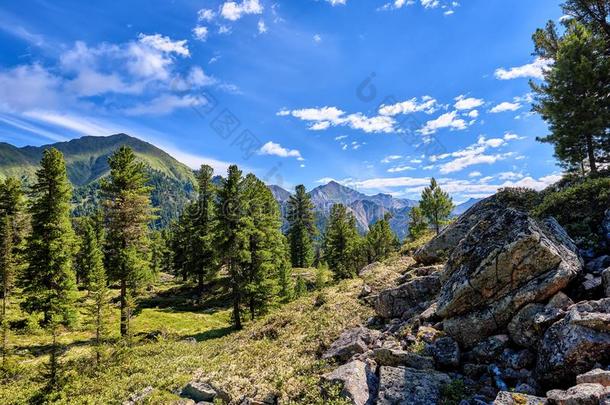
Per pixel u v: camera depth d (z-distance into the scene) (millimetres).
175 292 61156
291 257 82625
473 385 8180
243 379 12203
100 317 24469
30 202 34000
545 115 27688
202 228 56844
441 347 9695
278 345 16031
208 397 11508
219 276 65625
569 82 24891
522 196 20578
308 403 9227
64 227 34781
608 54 25203
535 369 7746
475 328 9609
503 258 9586
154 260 76125
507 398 6535
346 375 9102
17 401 18562
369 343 12492
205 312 49906
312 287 59844
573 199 14742
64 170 34625
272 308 38875
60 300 33750
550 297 8812
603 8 26047
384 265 27547
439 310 10609
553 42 29781
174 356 21016
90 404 14016
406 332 12062
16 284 35562
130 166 34250
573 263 9516
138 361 20453
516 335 8695
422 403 7684
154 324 42125
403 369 8891
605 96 24484
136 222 33812
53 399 17500
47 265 33688
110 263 33438
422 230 59062
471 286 9938
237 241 37156
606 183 14258
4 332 27359
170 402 11484
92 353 22156
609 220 12359
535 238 9289
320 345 13969
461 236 20469
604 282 8711
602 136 25656
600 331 7035
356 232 82750
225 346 20328
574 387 6074
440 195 52188
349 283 24672
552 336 7625
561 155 27984
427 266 20500
